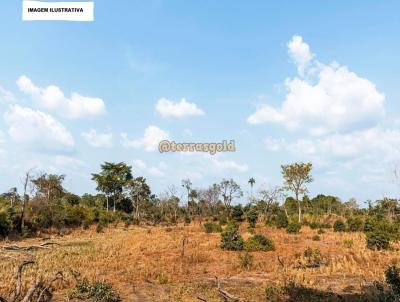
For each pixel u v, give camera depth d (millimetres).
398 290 14078
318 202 76875
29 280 20484
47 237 49875
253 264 27531
